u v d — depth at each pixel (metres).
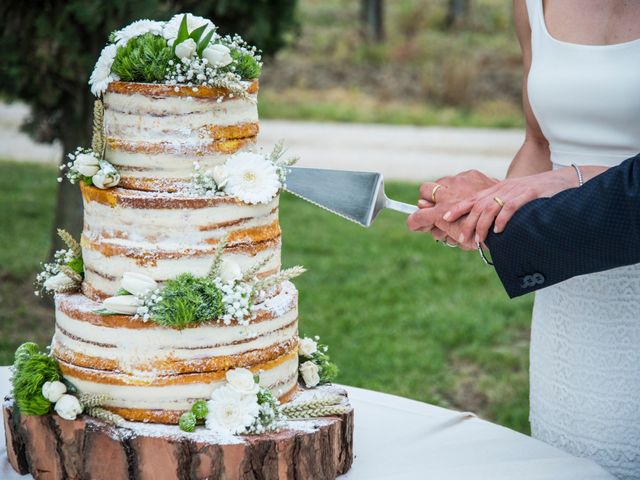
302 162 10.62
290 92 14.77
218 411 2.15
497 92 15.02
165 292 2.13
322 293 6.89
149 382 2.16
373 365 5.62
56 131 5.85
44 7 5.01
